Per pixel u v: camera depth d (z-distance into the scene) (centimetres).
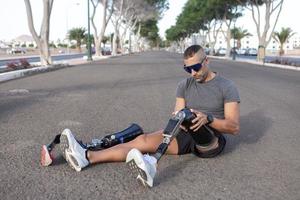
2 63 2867
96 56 4547
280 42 6125
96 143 450
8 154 486
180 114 401
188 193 375
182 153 466
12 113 776
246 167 452
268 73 2208
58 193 368
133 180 402
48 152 431
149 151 438
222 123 430
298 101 1034
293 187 396
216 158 479
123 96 1069
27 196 361
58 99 989
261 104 966
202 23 6956
